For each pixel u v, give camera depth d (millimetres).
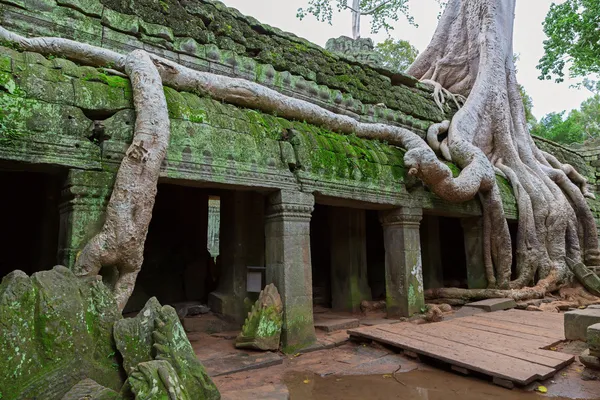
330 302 10148
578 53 15648
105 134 4410
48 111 4094
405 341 5426
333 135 7016
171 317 3389
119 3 5613
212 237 19672
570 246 11219
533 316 7145
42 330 2885
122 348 3131
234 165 5309
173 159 4762
